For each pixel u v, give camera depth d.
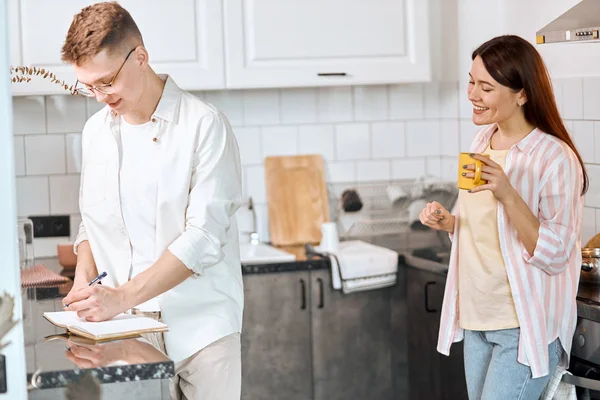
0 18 1.59
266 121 4.27
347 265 3.78
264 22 3.80
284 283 3.77
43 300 2.87
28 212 3.99
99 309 2.21
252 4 3.79
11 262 1.63
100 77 2.23
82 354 2.01
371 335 3.90
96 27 2.21
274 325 3.78
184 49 3.73
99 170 2.46
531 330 2.57
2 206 1.62
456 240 2.81
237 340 2.49
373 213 4.26
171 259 2.26
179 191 2.38
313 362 3.84
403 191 4.26
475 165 2.50
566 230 2.54
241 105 4.24
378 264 3.83
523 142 2.62
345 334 3.87
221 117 2.42
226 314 2.45
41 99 3.97
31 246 3.55
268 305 3.76
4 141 1.62
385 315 3.91
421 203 4.27
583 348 2.72
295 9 3.82
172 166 2.38
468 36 4.12
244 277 3.72
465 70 4.17
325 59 3.88
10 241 1.63
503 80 2.58
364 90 4.37
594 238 3.04
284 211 4.26
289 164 4.30
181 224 2.42
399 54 3.95
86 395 1.92
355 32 3.90
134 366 1.92
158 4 3.68
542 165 2.58
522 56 2.58
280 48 3.83
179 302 2.41
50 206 4.01
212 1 3.73
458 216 2.80
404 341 3.95
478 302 2.69
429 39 3.99
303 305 3.80
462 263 2.75
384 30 3.93
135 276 2.33
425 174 4.46
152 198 2.41
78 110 4.01
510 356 2.62
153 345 2.24
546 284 2.59
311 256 3.89
